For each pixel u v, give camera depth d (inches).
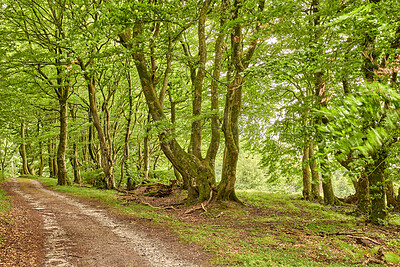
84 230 358.9
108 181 848.9
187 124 486.0
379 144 53.6
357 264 241.0
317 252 274.7
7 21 729.0
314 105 378.0
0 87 665.6
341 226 382.9
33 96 791.7
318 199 709.9
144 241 322.3
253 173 1684.3
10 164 1713.8
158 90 787.4
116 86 796.6
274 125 523.8
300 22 460.1
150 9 358.6
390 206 551.2
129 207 546.3
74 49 345.7
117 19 344.2
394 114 53.9
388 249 264.1
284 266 236.8
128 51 405.7
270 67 248.2
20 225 342.3
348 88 389.1
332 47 270.5
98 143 1076.5
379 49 288.0
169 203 605.9
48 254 265.3
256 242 313.3
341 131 55.7
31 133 1328.7
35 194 679.1
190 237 332.5
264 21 365.7
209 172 551.5
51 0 673.6
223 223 423.2
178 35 441.4
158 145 1156.5
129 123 883.4
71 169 1545.3
